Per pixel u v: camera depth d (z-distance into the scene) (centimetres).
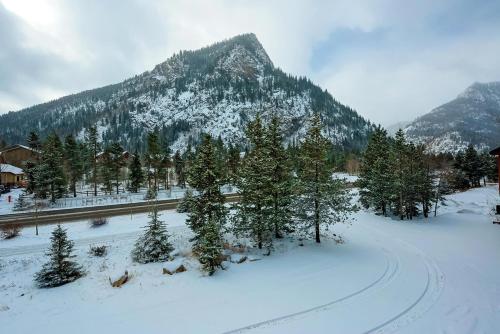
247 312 1182
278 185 2112
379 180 3506
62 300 1387
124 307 1262
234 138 18950
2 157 6419
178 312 1195
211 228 1695
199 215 2006
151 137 5334
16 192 5038
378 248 2183
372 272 1647
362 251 2091
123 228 2641
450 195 5000
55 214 3170
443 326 1057
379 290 1395
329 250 2094
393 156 3384
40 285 1600
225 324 1088
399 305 1231
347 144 19500
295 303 1257
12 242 2250
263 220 2095
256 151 2222
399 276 1582
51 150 4188
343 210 2212
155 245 1942
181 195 4734
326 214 2208
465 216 3406
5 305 1367
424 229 2856
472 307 1208
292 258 1916
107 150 5003
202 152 2066
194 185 2038
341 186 2208
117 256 2014
